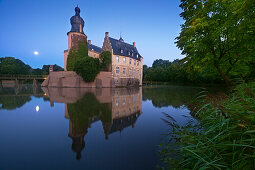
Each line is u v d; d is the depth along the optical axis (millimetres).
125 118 3975
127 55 27500
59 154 1911
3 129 2967
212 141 1798
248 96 2389
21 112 4645
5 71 43312
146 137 2570
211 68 7027
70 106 5766
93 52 34188
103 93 12141
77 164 1660
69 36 27453
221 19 4938
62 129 2986
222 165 1363
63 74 24297
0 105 5941
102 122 3557
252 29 4285
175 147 2150
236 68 6031
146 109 5234
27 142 2311
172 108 5441
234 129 1738
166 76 41000
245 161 1283
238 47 5270
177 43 8797
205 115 3033
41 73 60625
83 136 2609
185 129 2830
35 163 1669
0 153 1921
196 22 4969
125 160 1767
